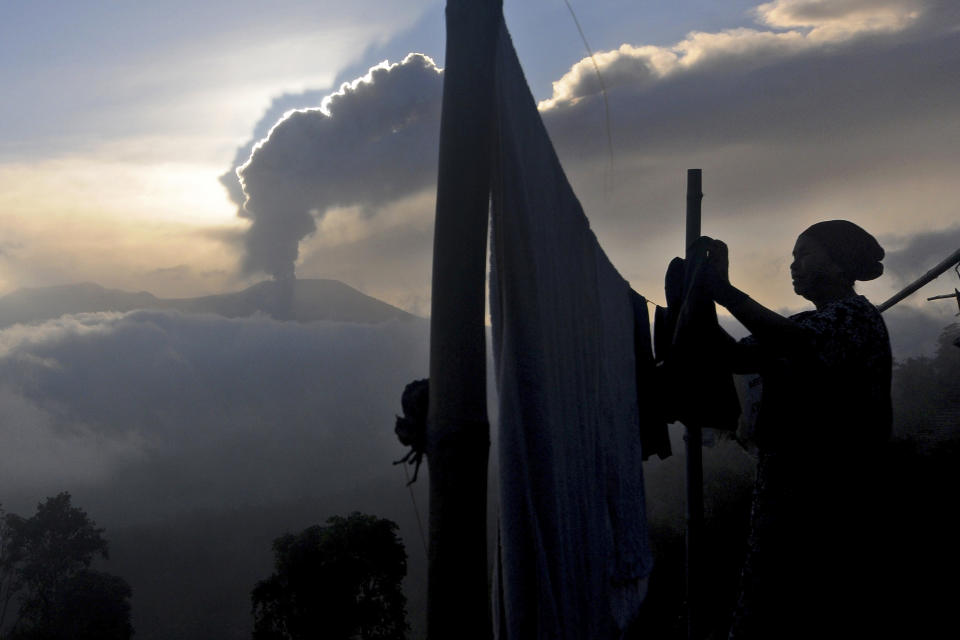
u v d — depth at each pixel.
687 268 2.06
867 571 1.84
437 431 1.38
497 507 1.48
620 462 1.93
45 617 63.78
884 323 1.95
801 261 2.13
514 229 1.49
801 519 1.87
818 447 1.87
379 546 47.16
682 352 1.99
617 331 2.03
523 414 1.47
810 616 1.85
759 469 2.00
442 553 1.35
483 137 1.39
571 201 1.79
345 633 44.97
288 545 47.56
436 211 1.42
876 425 1.89
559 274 1.67
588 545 1.69
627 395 2.04
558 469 1.54
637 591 1.89
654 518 27.94
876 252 2.07
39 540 67.62
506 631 1.45
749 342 2.05
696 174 2.42
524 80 1.61
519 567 1.40
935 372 22.78
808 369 1.87
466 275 1.37
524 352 1.48
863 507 1.86
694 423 2.01
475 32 1.41
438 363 1.38
